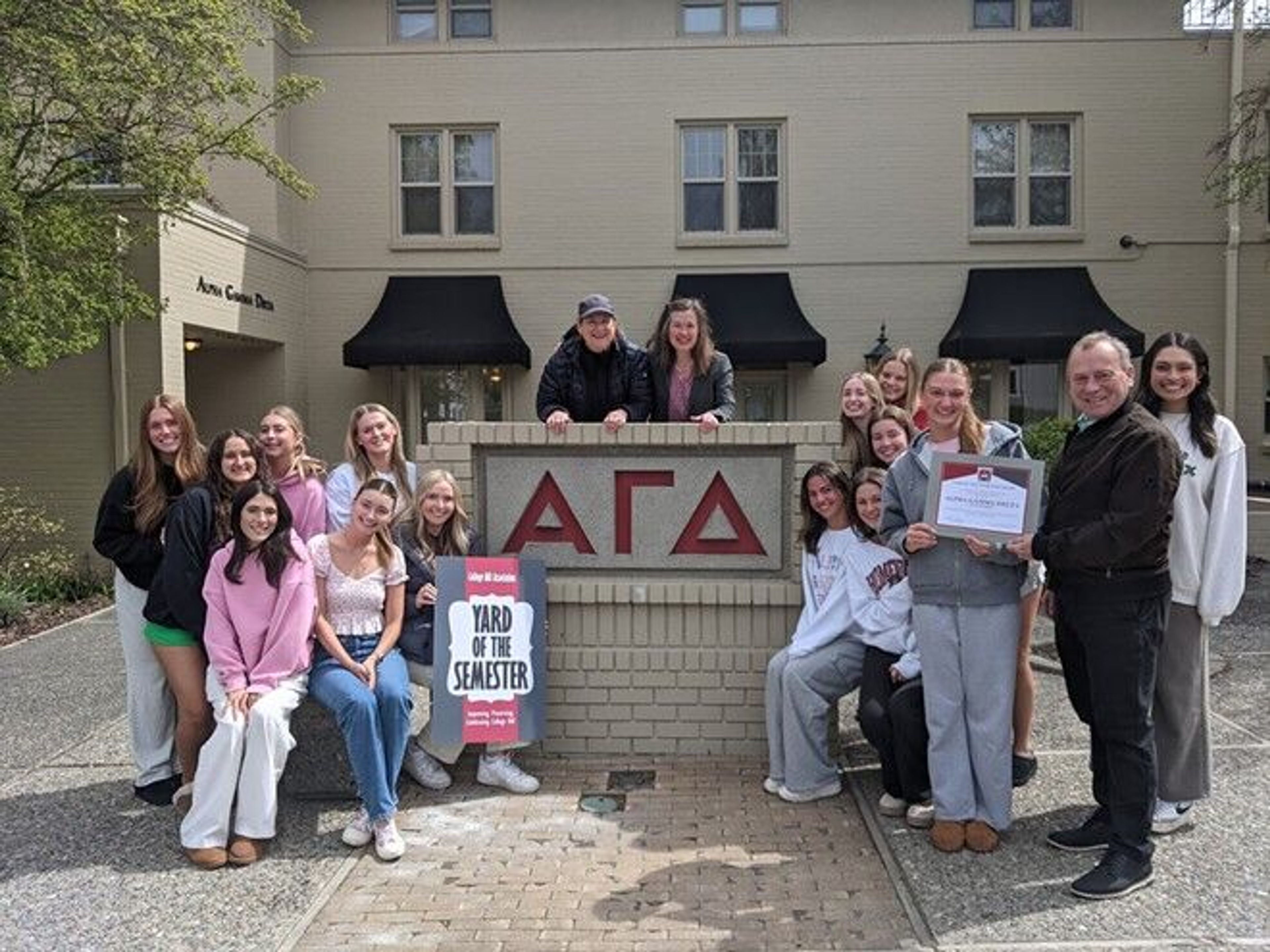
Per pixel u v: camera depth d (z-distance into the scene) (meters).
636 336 14.91
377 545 4.56
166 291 11.05
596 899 3.76
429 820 4.52
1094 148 14.63
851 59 14.61
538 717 4.88
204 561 4.36
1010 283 14.59
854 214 14.73
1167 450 3.58
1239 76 14.09
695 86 14.71
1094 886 3.65
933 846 4.12
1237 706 5.99
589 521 5.19
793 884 3.86
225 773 4.08
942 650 4.04
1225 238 14.59
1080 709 4.03
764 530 5.16
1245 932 3.41
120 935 3.54
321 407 14.98
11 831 4.44
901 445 4.88
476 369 14.99
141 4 7.92
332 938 3.50
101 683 7.04
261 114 11.00
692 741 5.20
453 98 14.83
